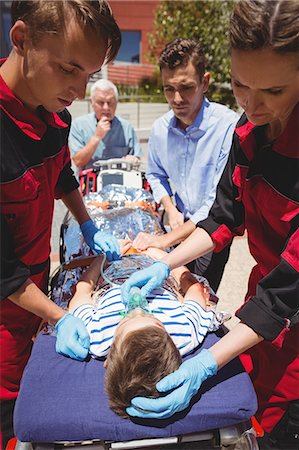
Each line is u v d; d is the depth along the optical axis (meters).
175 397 1.25
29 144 1.56
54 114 1.67
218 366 1.35
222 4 7.61
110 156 3.84
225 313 1.71
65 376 1.42
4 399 1.86
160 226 2.60
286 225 1.51
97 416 1.26
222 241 1.83
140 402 1.25
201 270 2.60
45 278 1.99
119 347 1.33
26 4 1.29
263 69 1.12
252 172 1.55
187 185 2.65
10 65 1.45
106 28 1.30
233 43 1.14
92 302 1.83
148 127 8.15
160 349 1.31
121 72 10.16
